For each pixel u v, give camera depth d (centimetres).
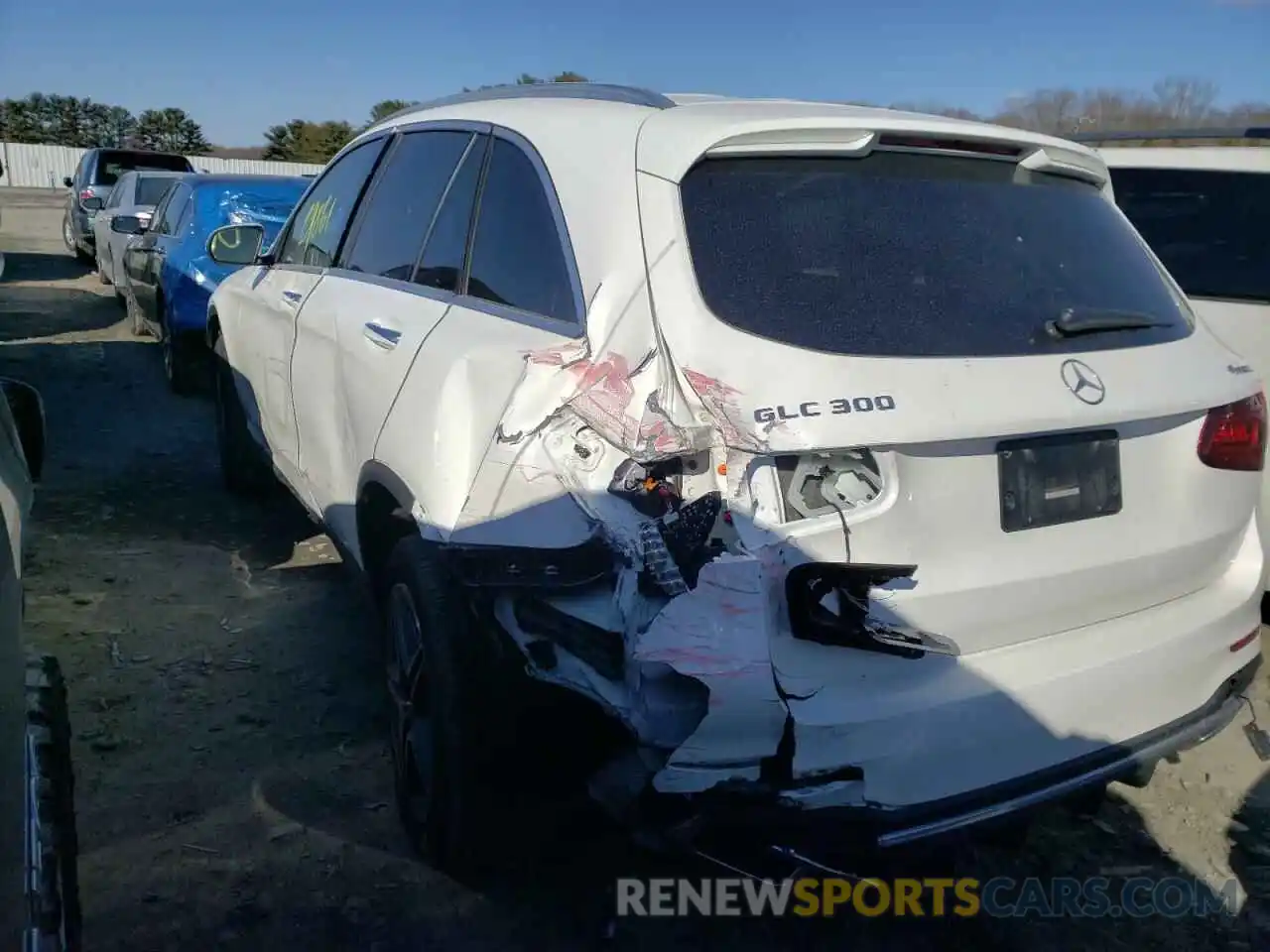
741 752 210
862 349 226
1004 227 265
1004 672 237
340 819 309
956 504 229
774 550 211
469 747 259
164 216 993
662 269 232
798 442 211
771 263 233
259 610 443
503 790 262
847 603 218
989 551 234
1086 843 321
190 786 320
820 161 252
